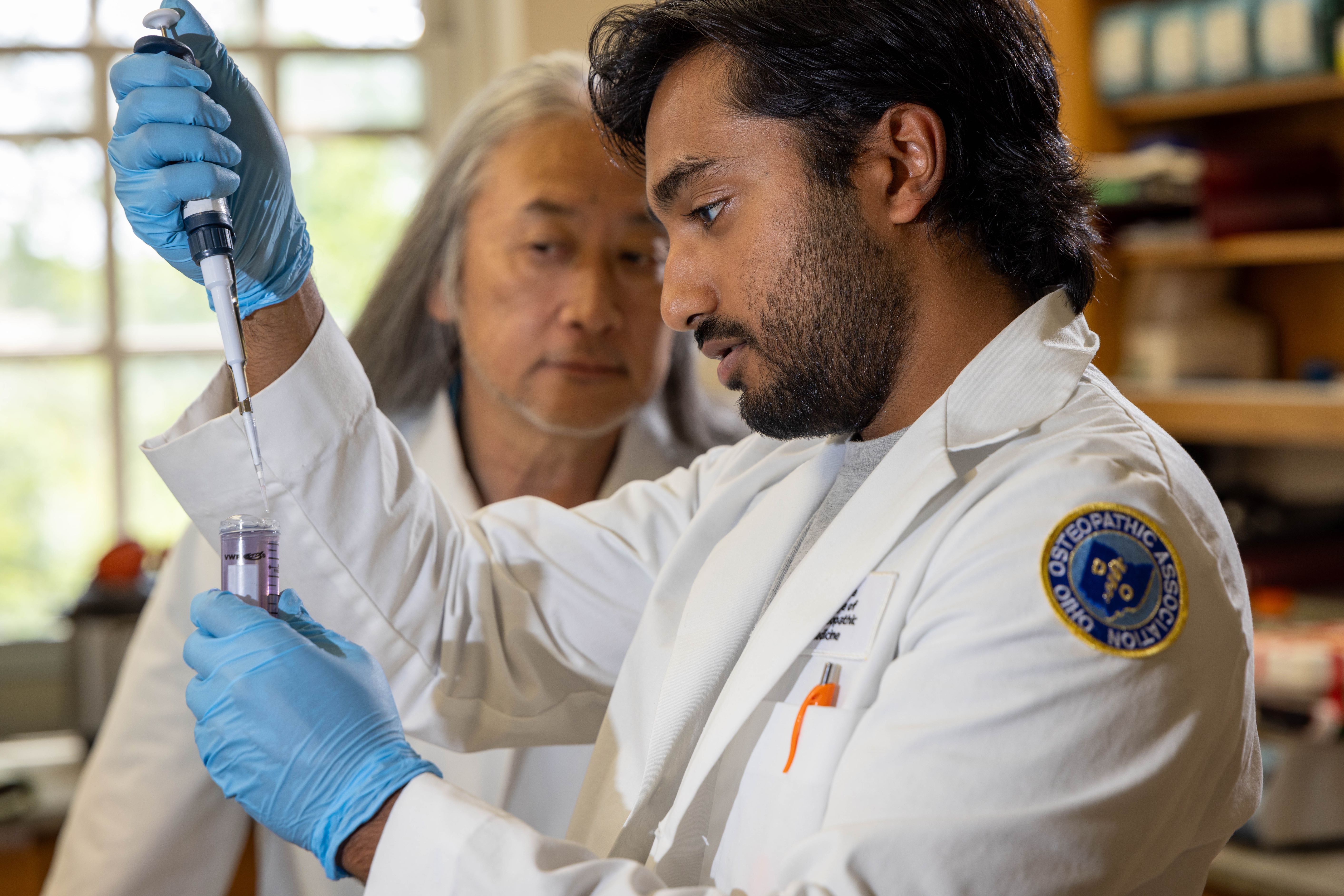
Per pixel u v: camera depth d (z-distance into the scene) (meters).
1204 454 3.26
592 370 1.51
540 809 1.43
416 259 1.61
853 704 0.87
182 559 1.51
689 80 0.93
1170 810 0.75
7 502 3.22
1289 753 1.87
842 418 0.95
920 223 0.93
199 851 1.49
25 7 3.17
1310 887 1.74
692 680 1.03
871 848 0.70
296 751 0.87
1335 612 2.56
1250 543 2.79
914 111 0.90
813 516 1.07
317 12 3.38
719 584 1.07
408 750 0.90
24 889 2.08
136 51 0.94
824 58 0.88
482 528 1.27
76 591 3.27
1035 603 0.76
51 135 3.20
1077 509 0.78
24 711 3.02
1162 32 2.72
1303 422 2.58
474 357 1.57
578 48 3.11
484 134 1.54
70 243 3.23
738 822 0.94
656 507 1.27
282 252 1.01
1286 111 2.90
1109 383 0.98
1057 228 0.97
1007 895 0.70
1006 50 0.95
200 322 3.33
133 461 3.30
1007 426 0.90
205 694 0.90
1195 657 0.77
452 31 3.45
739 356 0.95
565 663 1.21
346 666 0.92
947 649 0.77
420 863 0.80
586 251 1.49
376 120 3.44
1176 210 2.77
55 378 3.23
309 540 1.07
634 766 1.08
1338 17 2.52
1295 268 2.96
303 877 1.48
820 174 0.90
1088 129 2.88
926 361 0.95
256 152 0.99
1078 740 0.73
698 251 0.95
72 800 2.13
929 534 0.88
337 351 1.08
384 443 1.12
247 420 0.94
